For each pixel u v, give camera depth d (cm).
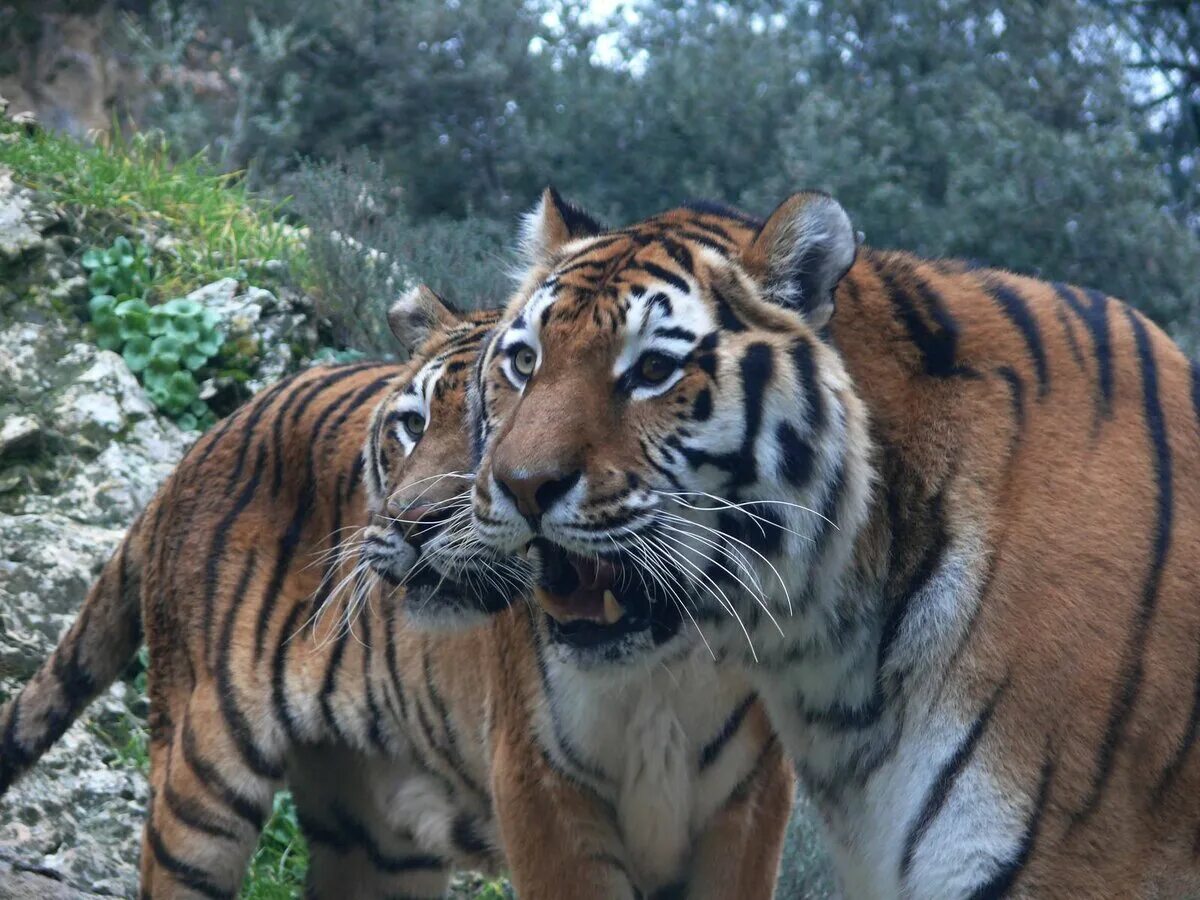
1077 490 512
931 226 2244
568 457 508
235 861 862
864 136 2389
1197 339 2167
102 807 987
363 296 1376
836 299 543
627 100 2517
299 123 2541
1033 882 501
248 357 1278
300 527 878
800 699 560
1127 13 2916
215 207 1461
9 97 2162
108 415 1190
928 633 520
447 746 818
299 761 900
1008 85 2534
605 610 561
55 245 1291
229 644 870
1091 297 557
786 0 2784
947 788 512
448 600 713
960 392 530
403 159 2544
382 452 780
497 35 2711
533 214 636
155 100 2345
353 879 923
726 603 538
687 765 720
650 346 520
